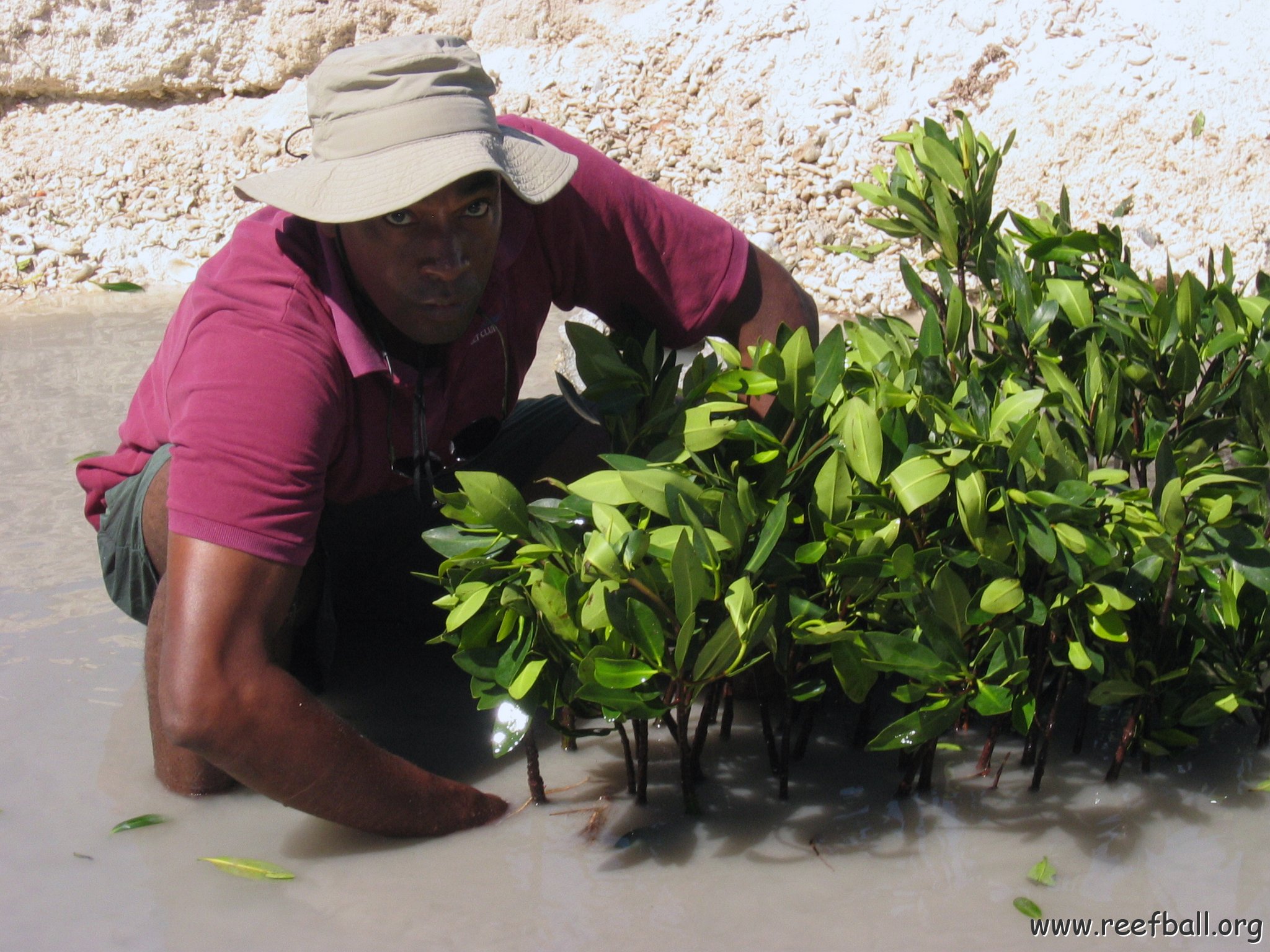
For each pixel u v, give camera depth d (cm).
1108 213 431
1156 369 223
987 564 192
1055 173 443
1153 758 219
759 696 215
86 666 255
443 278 192
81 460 246
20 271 512
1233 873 190
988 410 193
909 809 209
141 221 530
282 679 185
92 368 416
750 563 185
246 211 530
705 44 520
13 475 337
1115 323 226
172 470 186
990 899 186
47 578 289
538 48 550
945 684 198
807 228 466
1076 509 187
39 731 233
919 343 228
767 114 495
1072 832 202
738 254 235
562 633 193
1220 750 221
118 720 237
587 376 216
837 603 202
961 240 239
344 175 186
